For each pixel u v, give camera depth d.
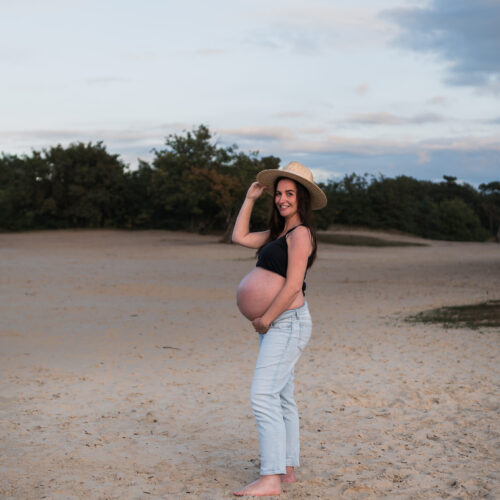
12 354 9.84
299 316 3.77
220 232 73.62
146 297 18.69
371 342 10.53
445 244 68.00
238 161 60.25
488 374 7.55
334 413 5.89
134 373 8.27
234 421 5.64
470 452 4.54
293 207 3.83
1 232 71.31
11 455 4.59
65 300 17.53
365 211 85.50
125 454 4.61
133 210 78.94
